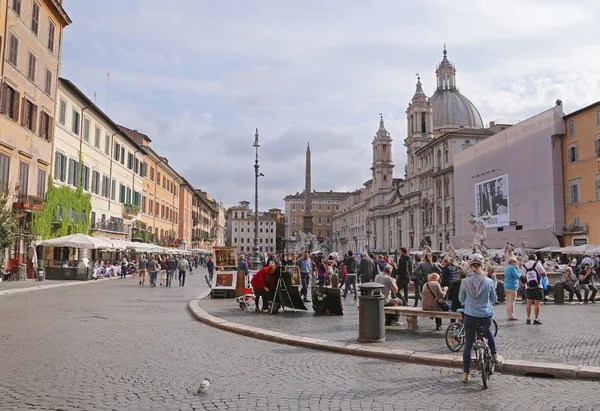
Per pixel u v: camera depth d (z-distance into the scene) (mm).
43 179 34719
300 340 11414
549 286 22844
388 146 123438
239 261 25625
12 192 30484
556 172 50031
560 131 49906
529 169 53188
